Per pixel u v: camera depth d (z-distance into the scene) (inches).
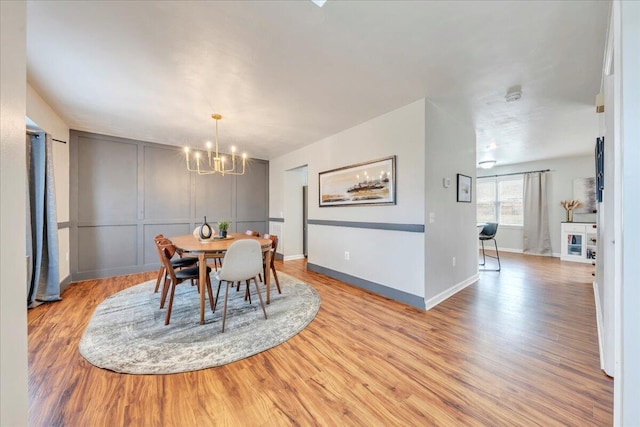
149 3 56.1
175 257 143.2
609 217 63.4
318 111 119.0
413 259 110.8
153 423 49.9
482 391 58.5
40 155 110.5
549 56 76.7
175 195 184.2
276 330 87.6
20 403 26.5
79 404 54.3
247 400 56.1
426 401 55.6
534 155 211.2
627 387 27.8
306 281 148.9
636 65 27.1
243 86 94.7
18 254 26.7
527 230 242.8
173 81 90.7
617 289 31.0
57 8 56.9
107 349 75.1
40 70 83.7
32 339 80.9
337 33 66.7
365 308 107.6
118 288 134.8
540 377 63.1
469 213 143.5
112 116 125.3
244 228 220.8
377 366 68.0
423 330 88.0
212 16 60.2
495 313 102.3
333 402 55.6
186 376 63.9
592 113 120.5
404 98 105.9
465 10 59.1
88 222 150.9
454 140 127.9
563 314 101.0
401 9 58.7
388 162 120.1
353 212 140.9
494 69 84.0
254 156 220.5
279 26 63.9
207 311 104.3
